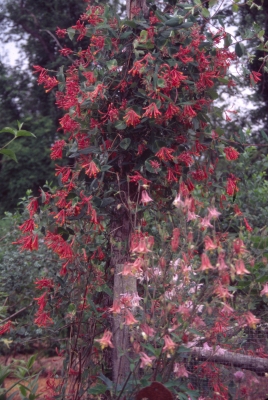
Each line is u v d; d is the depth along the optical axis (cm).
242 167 459
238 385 265
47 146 1452
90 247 286
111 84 291
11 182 1393
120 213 294
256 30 300
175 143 299
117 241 291
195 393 228
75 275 297
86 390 273
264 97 1236
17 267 444
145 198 264
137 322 225
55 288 295
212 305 233
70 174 293
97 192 288
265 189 479
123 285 269
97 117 295
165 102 283
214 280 238
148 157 289
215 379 255
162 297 237
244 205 462
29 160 1398
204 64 291
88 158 290
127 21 289
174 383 227
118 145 281
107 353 293
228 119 309
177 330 226
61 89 309
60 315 324
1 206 1444
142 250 231
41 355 474
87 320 306
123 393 238
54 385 302
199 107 292
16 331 404
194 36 289
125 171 298
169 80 274
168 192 303
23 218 489
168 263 255
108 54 304
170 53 285
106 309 286
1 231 512
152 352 224
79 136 299
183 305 228
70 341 290
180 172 290
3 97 1552
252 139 1177
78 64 316
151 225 328
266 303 304
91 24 307
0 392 268
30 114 1505
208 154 310
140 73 278
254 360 270
